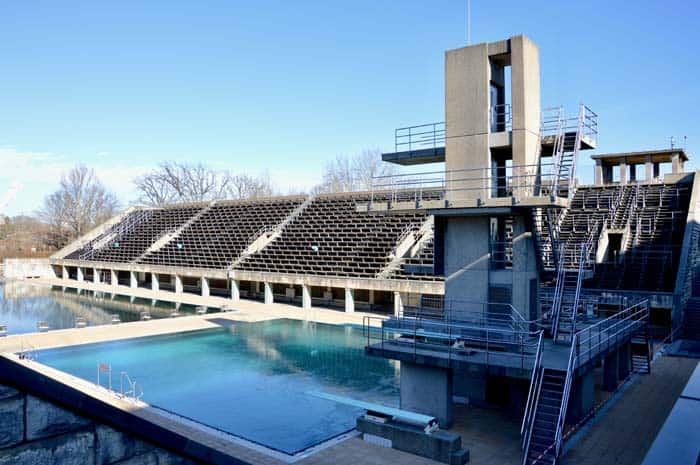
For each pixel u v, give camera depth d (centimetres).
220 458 358
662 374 1883
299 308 3375
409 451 1213
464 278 1577
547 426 1188
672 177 3228
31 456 288
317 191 8156
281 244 4006
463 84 1594
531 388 1173
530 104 1538
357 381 1852
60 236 7550
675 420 621
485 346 1470
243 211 4912
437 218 1625
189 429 1348
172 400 1622
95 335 2492
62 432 301
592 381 1495
